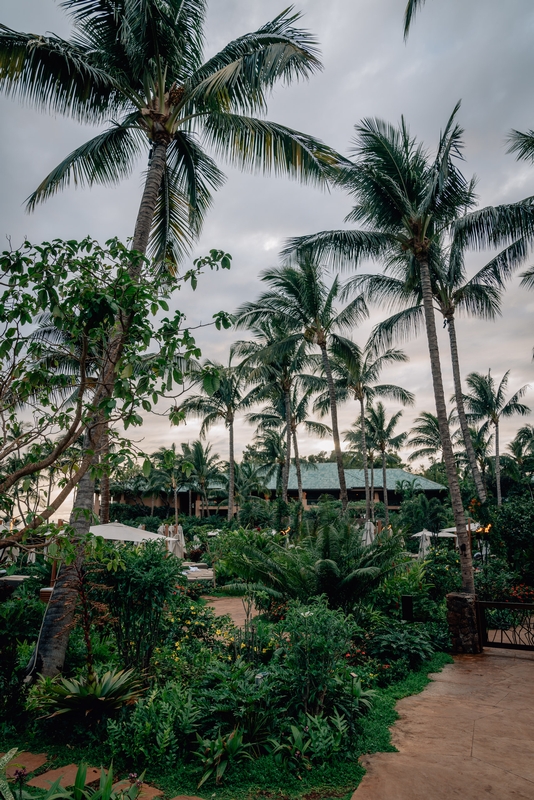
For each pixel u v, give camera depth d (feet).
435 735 16.53
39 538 12.57
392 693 21.04
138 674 18.70
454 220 39.55
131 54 26.25
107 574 20.01
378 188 38.47
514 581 40.24
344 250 42.39
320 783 13.28
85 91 25.98
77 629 23.24
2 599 26.66
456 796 12.41
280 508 88.63
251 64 25.82
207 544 70.08
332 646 16.93
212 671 17.01
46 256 11.93
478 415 119.96
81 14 26.71
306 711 16.12
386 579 29.09
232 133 29.27
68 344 12.56
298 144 28.22
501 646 28.86
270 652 22.29
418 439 131.64
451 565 44.16
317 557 29.71
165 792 12.90
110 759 14.49
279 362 87.35
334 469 155.53
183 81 30.14
